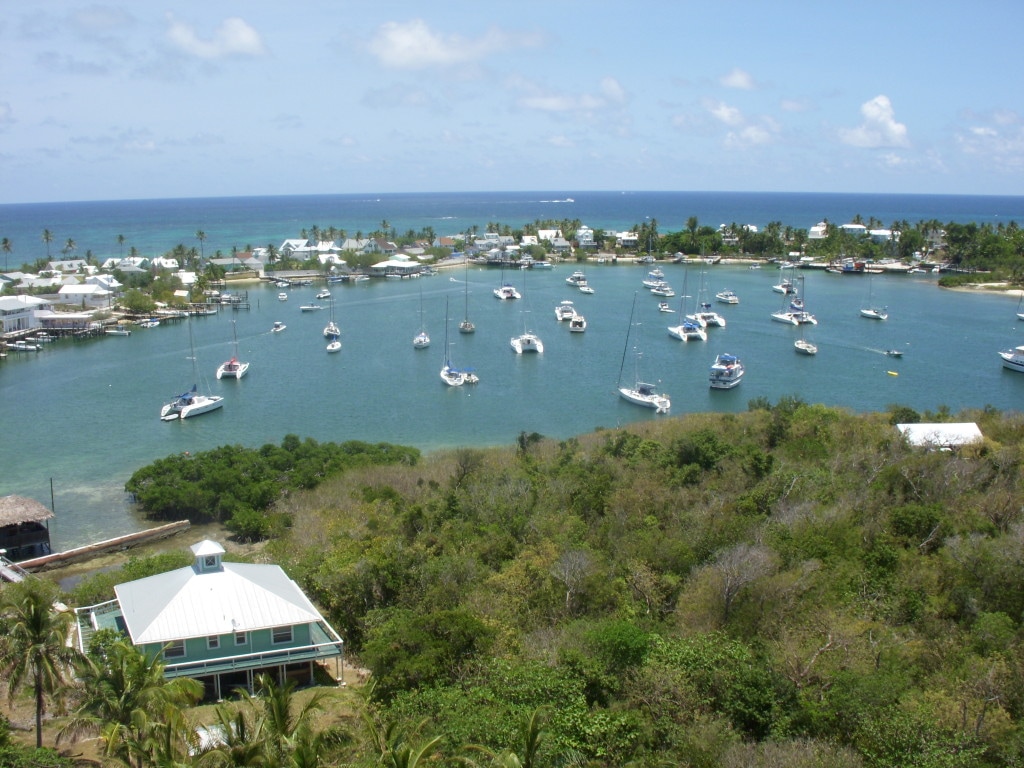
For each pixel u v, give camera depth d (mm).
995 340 172000
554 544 57094
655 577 52719
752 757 33344
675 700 37812
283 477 84438
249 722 33344
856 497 64812
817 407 98562
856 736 35406
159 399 127500
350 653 48906
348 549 56969
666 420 105750
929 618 47000
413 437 108875
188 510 81750
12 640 36594
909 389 134625
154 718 32250
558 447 90438
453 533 61812
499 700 36438
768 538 56156
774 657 41125
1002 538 52906
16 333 170625
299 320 193500
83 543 75625
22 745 36906
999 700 37219
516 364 150250
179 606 44469
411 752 28031
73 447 104625
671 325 186750
